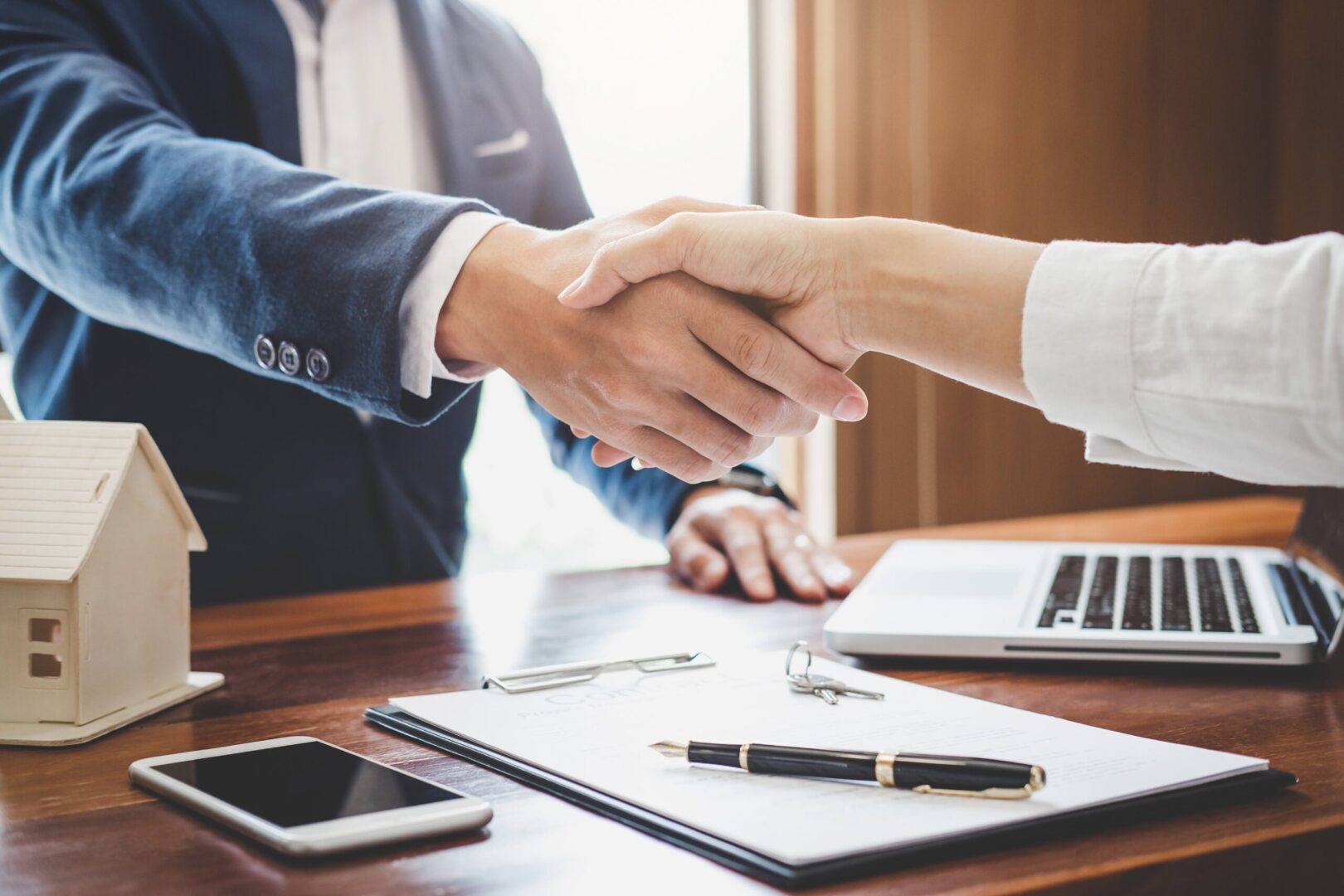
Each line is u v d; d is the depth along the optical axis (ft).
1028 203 7.04
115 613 1.96
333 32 4.18
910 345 2.05
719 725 1.79
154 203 2.67
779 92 6.56
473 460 6.64
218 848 1.37
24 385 4.01
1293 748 1.75
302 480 4.05
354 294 2.33
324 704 2.09
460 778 1.63
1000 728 1.76
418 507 4.38
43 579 1.84
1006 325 1.90
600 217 2.42
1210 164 7.78
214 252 2.54
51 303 3.84
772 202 6.68
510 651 2.51
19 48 3.29
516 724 1.82
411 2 4.28
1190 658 2.22
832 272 2.09
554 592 3.20
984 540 3.79
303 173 2.65
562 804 1.51
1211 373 1.71
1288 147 7.95
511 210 4.52
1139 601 2.54
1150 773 1.51
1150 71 7.45
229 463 3.92
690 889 1.23
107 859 1.34
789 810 1.40
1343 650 2.19
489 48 4.58
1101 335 1.79
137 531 2.02
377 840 1.35
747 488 3.74
